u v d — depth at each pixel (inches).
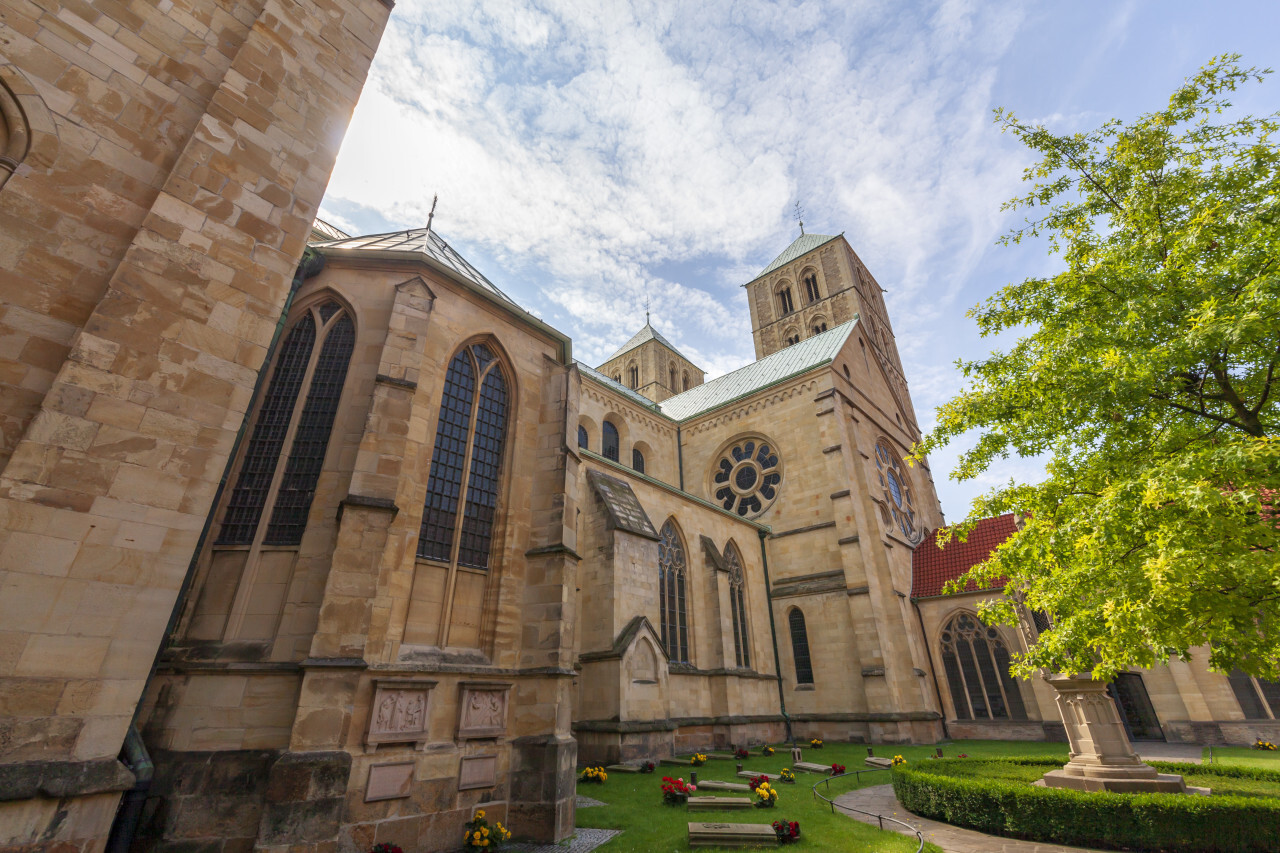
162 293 368.2
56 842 269.0
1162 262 438.0
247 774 384.2
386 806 416.2
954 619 1291.8
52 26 378.9
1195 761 790.5
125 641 310.8
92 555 309.9
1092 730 528.4
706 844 435.2
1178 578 333.7
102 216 371.2
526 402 657.0
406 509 508.1
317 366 546.6
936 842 437.7
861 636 1182.9
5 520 289.1
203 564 458.9
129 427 337.7
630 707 784.3
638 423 1633.9
